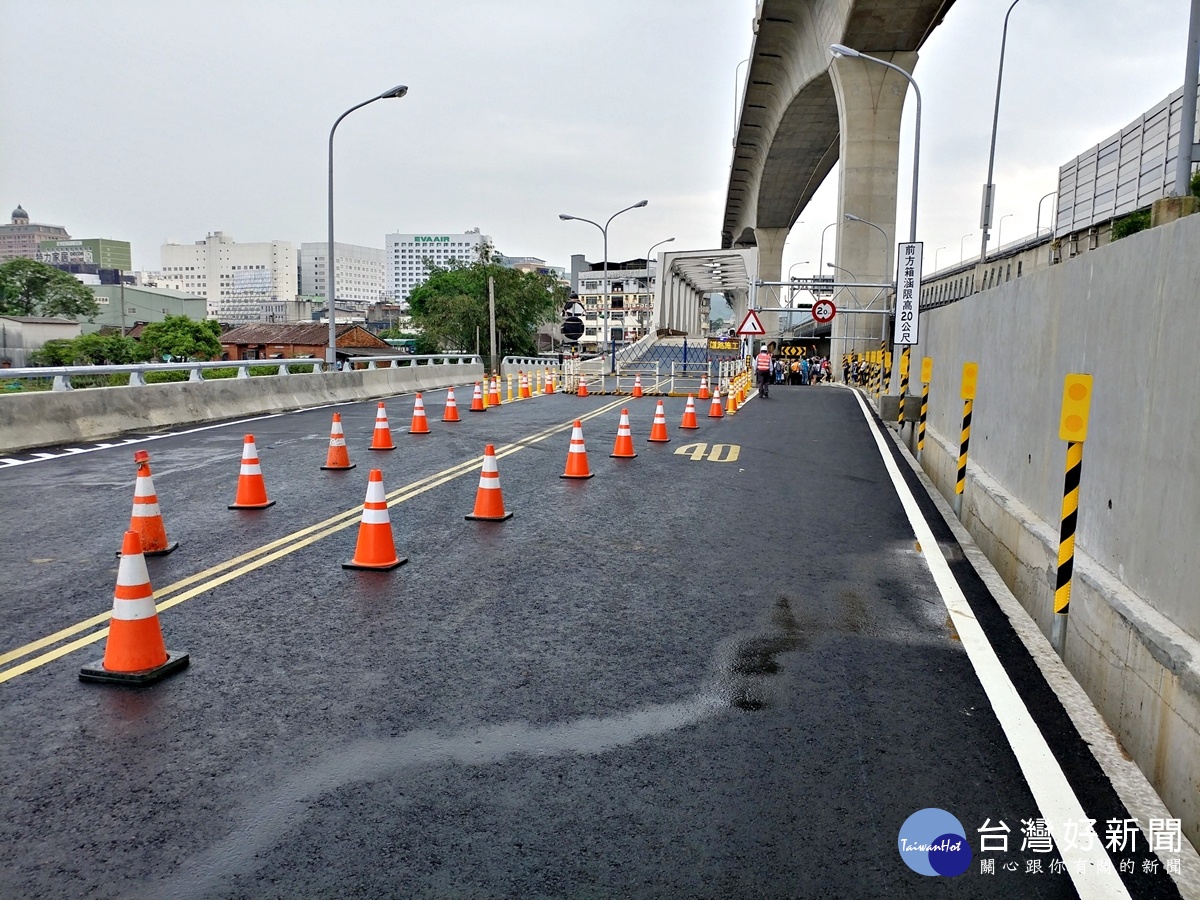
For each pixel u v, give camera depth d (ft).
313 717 14.47
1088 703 15.19
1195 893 10.02
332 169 88.28
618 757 13.15
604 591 21.88
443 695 15.39
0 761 12.92
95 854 10.63
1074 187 110.42
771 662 17.07
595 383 138.92
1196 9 23.72
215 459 43.39
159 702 15.03
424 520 30.07
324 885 10.06
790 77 189.67
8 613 19.72
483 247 249.75
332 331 87.97
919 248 74.23
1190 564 13.58
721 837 11.04
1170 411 14.60
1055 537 21.21
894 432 64.64
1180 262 14.37
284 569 23.59
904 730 14.06
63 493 34.12
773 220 315.78
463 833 11.13
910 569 24.23
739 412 82.02
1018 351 26.99
